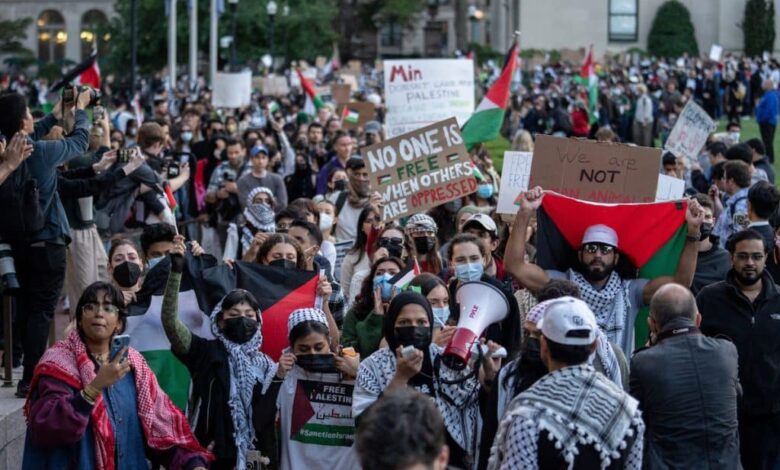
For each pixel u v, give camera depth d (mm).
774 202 10320
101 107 11219
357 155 15102
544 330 5938
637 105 32969
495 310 7121
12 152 8523
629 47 62094
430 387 7094
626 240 8156
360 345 8617
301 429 7711
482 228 9836
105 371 6922
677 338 7137
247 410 7777
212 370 7785
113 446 7156
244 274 8695
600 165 9047
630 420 5844
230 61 59375
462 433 7098
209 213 15844
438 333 7336
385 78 16547
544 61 61000
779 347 8336
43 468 7070
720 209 12445
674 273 8266
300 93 41844
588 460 5742
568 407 5785
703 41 61656
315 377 7742
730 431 7082
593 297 8055
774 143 33875
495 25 79375
